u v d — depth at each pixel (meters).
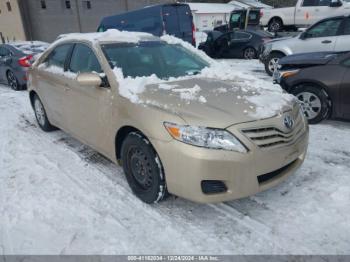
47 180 3.44
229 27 19.75
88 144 3.76
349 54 4.48
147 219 2.73
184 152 2.40
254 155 2.43
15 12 26.53
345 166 3.51
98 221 2.72
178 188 2.52
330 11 12.62
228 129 2.40
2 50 9.27
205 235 2.52
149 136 2.59
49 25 27.80
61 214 2.84
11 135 4.95
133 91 2.93
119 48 3.56
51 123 4.75
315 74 4.63
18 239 2.55
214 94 2.85
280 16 14.38
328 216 2.68
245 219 2.69
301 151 2.86
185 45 4.23
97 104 3.26
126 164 3.02
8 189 3.29
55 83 4.10
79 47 3.83
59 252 2.40
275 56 8.96
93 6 29.91
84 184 3.34
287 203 2.89
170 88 2.96
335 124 4.88
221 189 2.50
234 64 11.98
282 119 2.64
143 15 12.07
